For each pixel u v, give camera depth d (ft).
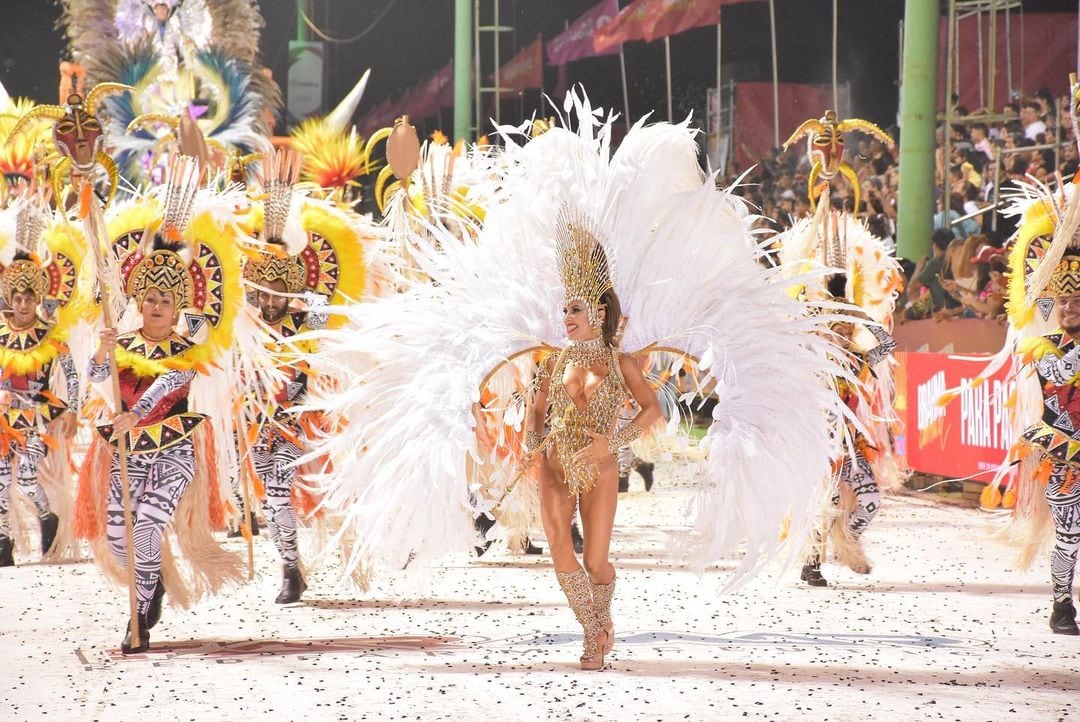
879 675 33.88
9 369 56.80
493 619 42.68
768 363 35.35
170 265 40.24
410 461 35.96
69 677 34.35
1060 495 39.27
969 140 106.01
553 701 31.19
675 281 36.01
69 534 58.13
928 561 54.49
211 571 40.83
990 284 84.58
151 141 139.44
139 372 39.55
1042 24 109.09
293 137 65.82
